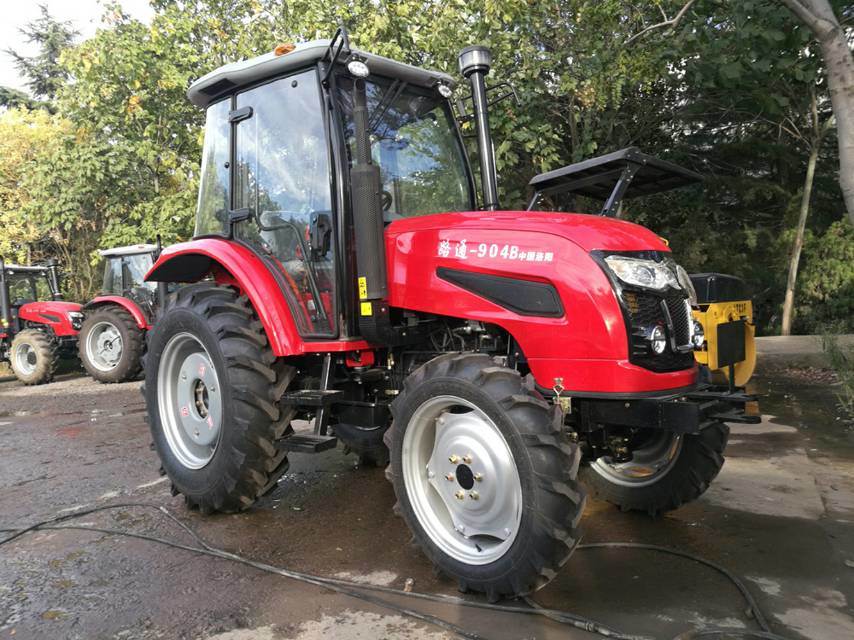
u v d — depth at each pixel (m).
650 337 2.56
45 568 2.94
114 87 10.09
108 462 4.88
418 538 2.76
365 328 3.05
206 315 3.49
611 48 7.65
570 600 2.53
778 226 12.89
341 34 2.96
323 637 2.29
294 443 3.16
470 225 2.92
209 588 2.70
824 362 7.66
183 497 3.96
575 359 2.56
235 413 3.31
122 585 2.75
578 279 2.55
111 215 11.74
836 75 4.79
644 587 2.62
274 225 3.56
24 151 15.09
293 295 3.46
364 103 3.00
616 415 2.56
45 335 10.62
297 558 3.00
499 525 2.54
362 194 2.98
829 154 13.03
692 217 12.70
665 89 10.60
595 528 3.31
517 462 2.39
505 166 8.41
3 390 9.84
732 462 4.36
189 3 9.63
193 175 10.20
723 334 2.84
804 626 2.29
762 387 6.96
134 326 9.76
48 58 25.36
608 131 10.11
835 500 3.59
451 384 2.59
